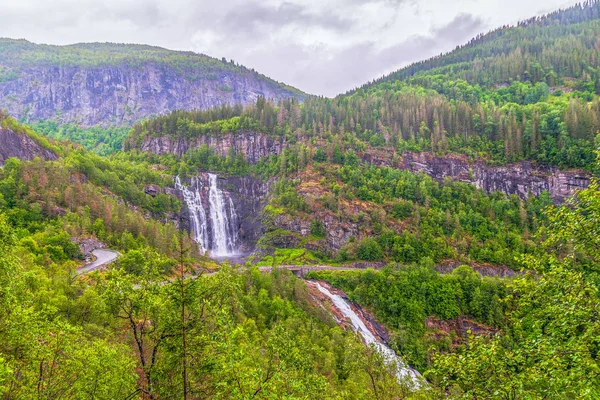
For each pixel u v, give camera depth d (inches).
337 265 6343.5
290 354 1256.8
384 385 1542.8
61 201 5349.4
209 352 991.0
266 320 3538.4
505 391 819.4
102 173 7111.2
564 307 851.4
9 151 6333.7
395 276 5388.8
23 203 4906.5
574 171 7869.1
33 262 2915.8
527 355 902.4
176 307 997.8
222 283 1072.2
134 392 1017.5
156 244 5088.6
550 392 792.3
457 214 7130.9
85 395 1033.5
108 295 1005.2
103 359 1093.8
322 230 7170.3
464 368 891.4
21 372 1037.2
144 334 1041.5
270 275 4658.0
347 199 7608.3
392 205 7445.9
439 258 6368.1
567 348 825.5
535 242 6378.0
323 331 3850.9
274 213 7785.4
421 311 4936.0
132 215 5757.9
